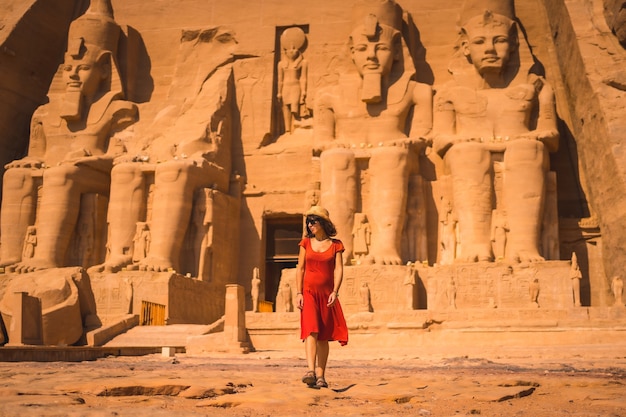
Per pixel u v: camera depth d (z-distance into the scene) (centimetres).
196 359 1312
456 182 2334
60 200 2475
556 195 2339
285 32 2798
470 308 2127
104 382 490
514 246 2239
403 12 2703
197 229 2427
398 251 2327
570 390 533
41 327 1568
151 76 2894
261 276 2611
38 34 2836
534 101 2433
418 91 2528
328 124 2544
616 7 2261
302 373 748
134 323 2053
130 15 2944
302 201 2619
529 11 2798
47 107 2752
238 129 2739
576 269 2055
